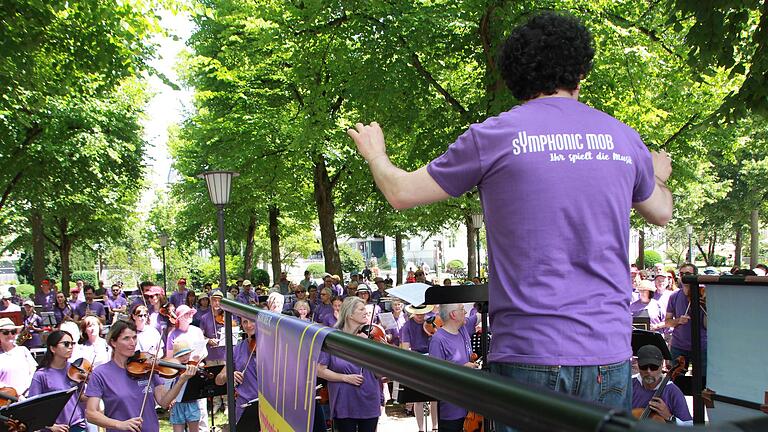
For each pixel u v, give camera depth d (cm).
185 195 2711
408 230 3195
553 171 165
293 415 209
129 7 974
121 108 2073
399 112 1223
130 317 967
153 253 4981
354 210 2377
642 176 182
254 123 1870
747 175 3269
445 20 1103
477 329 883
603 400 162
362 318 668
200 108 2284
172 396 630
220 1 1583
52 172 1830
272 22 1346
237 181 2050
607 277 164
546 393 82
